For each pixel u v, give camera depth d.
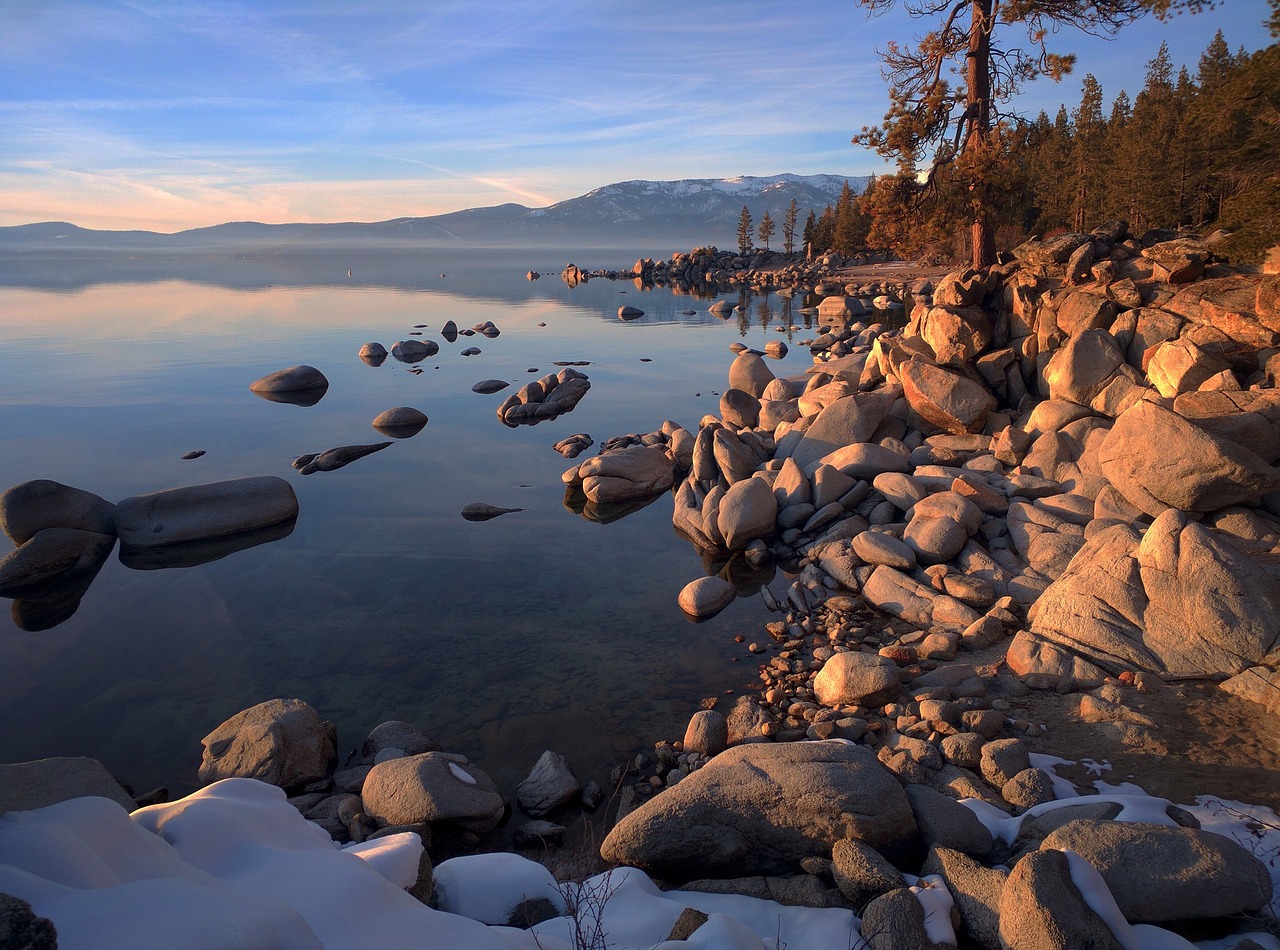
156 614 15.24
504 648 13.19
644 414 31.14
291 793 9.27
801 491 17.59
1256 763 8.01
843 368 26.16
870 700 10.28
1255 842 6.52
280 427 30.00
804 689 11.11
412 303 81.06
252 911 3.45
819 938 5.75
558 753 10.12
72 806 4.21
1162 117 74.38
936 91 28.47
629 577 16.12
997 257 29.25
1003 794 7.86
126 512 19.00
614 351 47.75
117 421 30.83
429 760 8.69
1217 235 20.30
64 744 11.05
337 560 17.50
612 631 13.68
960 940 5.76
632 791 9.17
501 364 43.47
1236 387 15.30
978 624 11.85
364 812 8.55
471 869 6.77
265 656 13.34
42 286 105.25
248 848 5.07
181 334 55.28
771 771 7.23
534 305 79.12
